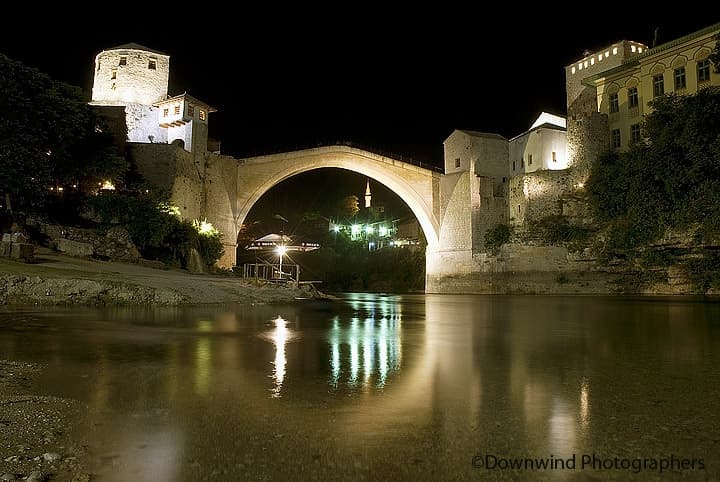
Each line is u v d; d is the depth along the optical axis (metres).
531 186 53.44
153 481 4.39
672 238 38.78
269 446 5.30
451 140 62.34
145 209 40.03
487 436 5.68
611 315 23.72
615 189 44.91
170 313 19.27
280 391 7.66
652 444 5.46
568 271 49.09
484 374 9.15
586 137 50.47
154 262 37.47
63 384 7.81
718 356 11.45
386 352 11.70
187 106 50.22
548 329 17.55
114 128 46.62
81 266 27.27
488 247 56.66
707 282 37.41
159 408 6.61
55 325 14.77
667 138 38.25
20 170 32.22
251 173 55.94
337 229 98.31
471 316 23.59
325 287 88.50
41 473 4.49
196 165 49.53
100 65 53.97
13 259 25.00
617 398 7.41
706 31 42.31
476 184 57.62
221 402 6.97
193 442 5.38
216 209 52.00
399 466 4.80
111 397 7.10
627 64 48.69
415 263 79.44
